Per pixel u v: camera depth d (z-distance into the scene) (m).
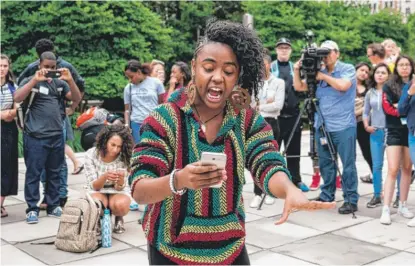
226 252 1.99
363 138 7.00
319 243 4.71
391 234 4.98
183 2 17.67
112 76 14.34
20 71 14.17
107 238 4.65
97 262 4.26
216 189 1.96
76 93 5.72
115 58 14.67
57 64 6.21
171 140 1.94
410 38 19.25
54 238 4.94
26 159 5.55
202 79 1.92
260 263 4.19
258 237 4.91
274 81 6.39
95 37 14.41
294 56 16.28
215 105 1.92
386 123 5.45
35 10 14.39
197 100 1.97
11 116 5.52
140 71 6.65
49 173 5.78
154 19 15.49
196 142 1.95
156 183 1.79
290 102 6.80
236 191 2.00
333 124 5.78
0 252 4.54
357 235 4.95
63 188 6.19
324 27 17.70
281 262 4.21
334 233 5.04
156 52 15.88
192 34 18.09
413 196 6.70
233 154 1.99
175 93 2.03
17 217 5.78
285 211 1.81
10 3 13.91
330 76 5.76
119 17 14.28
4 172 5.70
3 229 5.28
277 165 1.96
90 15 13.87
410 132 5.16
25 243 4.80
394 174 5.39
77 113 12.34
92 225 4.53
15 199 6.72
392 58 7.78
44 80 5.43
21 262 4.27
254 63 2.00
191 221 1.97
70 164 9.37
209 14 17.64
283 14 16.78
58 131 5.66
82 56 14.23
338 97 5.74
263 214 5.77
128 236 4.97
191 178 1.71
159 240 1.99
